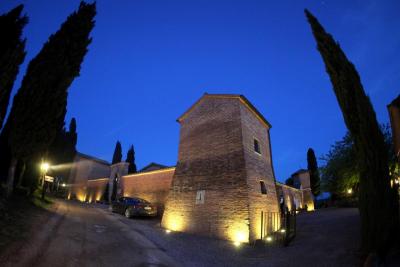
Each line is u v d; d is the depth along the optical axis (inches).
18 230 324.8
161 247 401.7
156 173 856.9
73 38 558.6
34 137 486.3
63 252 295.0
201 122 671.1
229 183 540.1
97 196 1300.4
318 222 574.9
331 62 393.7
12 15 386.3
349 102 365.4
